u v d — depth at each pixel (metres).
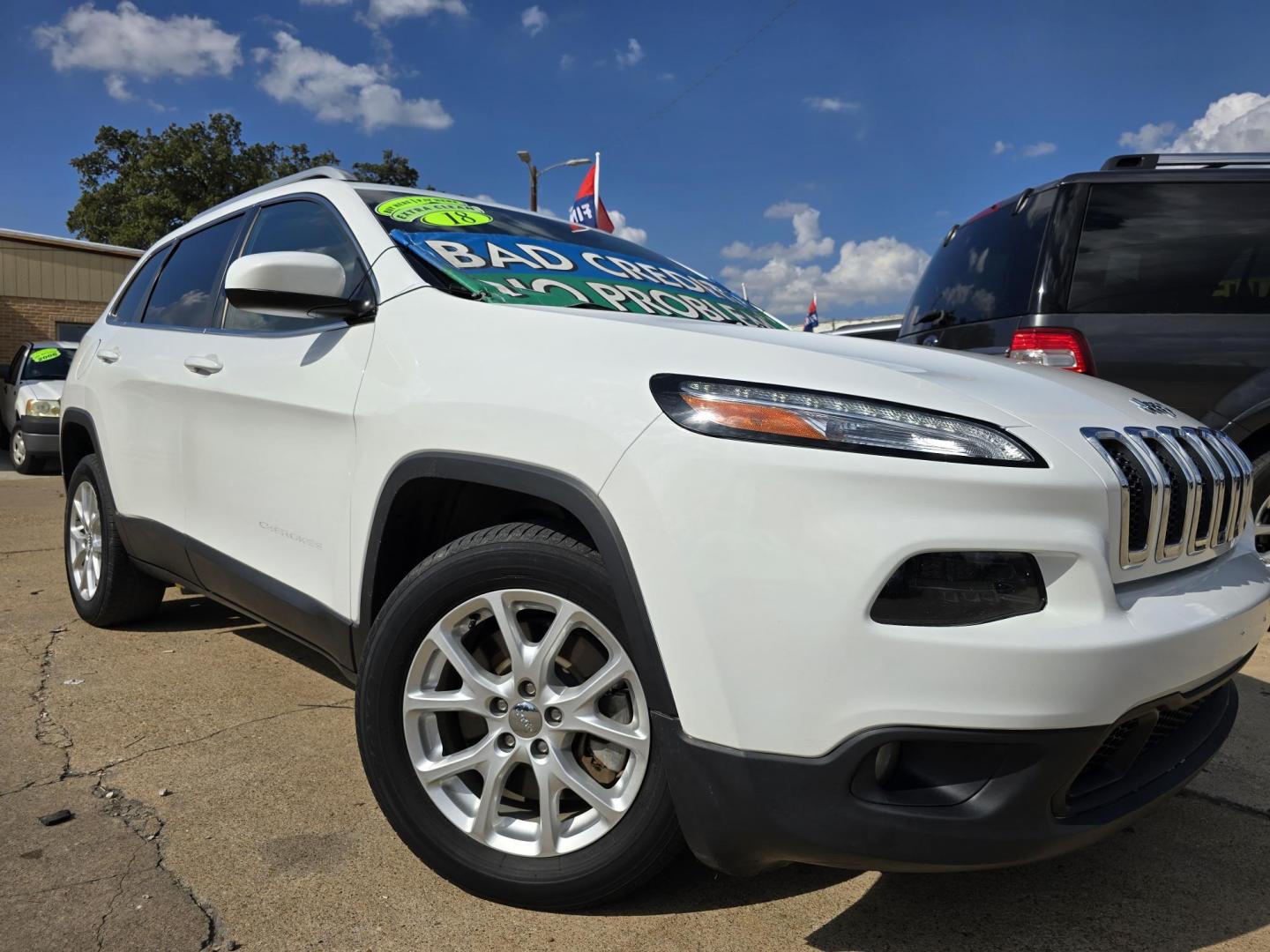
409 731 1.95
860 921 1.86
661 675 1.63
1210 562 1.93
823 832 1.53
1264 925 1.86
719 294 2.90
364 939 1.77
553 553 1.78
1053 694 1.47
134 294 3.76
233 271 2.17
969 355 2.29
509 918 1.85
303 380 2.36
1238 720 2.91
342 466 2.20
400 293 2.22
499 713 1.88
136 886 1.93
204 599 4.35
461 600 1.89
